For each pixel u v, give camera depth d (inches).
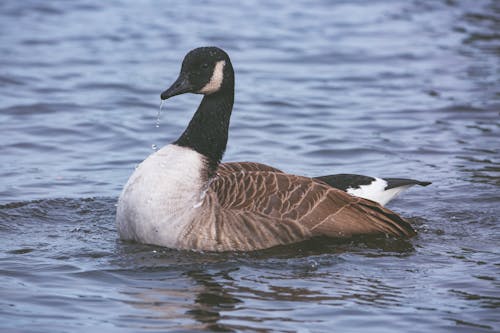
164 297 423.2
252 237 487.2
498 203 595.2
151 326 388.8
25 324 388.5
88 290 431.2
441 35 1097.4
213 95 516.4
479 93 866.8
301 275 457.7
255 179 501.0
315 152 703.7
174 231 482.9
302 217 494.9
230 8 1211.2
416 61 984.3
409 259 486.9
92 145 711.1
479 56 1003.3
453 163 681.6
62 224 544.7
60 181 627.5
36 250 490.6
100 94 840.9
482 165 676.7
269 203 492.1
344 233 501.7
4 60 933.2
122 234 504.4
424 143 729.0
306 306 415.8
